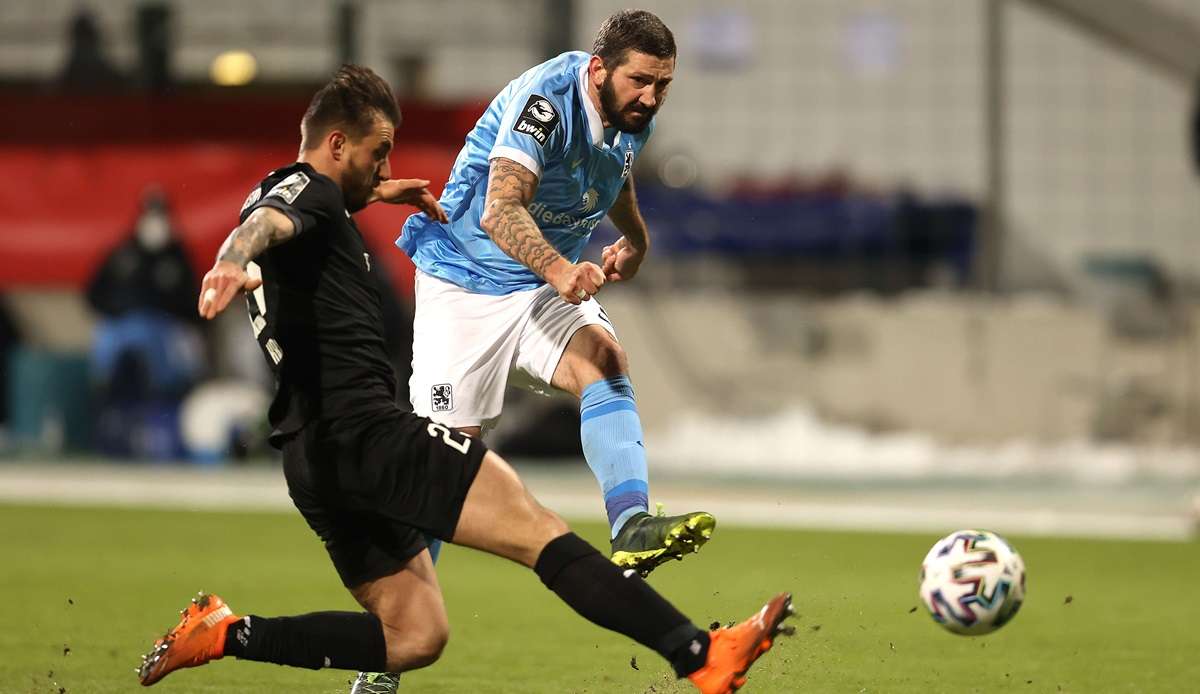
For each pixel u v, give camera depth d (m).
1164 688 20.62
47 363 60.38
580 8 71.50
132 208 58.62
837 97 71.75
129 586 30.27
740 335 61.16
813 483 54.62
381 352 15.43
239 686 20.02
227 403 58.28
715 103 72.50
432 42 65.00
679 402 61.44
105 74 62.06
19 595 28.86
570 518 42.72
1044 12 69.50
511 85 19.25
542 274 16.80
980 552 16.16
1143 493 51.97
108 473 55.25
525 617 26.97
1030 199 70.31
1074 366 59.81
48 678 20.38
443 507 14.89
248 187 58.03
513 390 58.81
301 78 61.31
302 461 15.12
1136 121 70.00
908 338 60.47
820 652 23.39
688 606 28.44
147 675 15.83
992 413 60.09
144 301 58.19
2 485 51.41
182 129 58.59
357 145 15.61
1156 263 69.62
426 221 19.88
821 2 71.69
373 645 15.82
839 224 63.12
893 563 35.12
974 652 23.55
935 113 71.00
